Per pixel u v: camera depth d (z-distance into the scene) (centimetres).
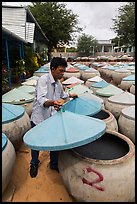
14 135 343
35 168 321
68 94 331
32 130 242
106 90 538
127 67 1312
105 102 489
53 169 337
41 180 314
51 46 3055
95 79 779
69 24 2920
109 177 216
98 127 228
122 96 464
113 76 1136
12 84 1040
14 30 1255
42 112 313
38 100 281
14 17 1248
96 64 1847
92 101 328
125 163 224
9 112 353
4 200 271
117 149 298
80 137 212
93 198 224
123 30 2975
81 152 283
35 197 280
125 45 3162
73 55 4025
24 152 397
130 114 370
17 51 1213
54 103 263
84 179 224
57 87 307
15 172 332
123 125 375
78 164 229
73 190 235
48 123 243
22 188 297
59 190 293
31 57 1270
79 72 1084
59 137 219
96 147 309
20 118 357
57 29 2828
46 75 294
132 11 2945
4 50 1139
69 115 248
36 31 1741
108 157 285
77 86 564
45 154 389
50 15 2812
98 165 221
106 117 391
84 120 241
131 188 226
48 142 215
